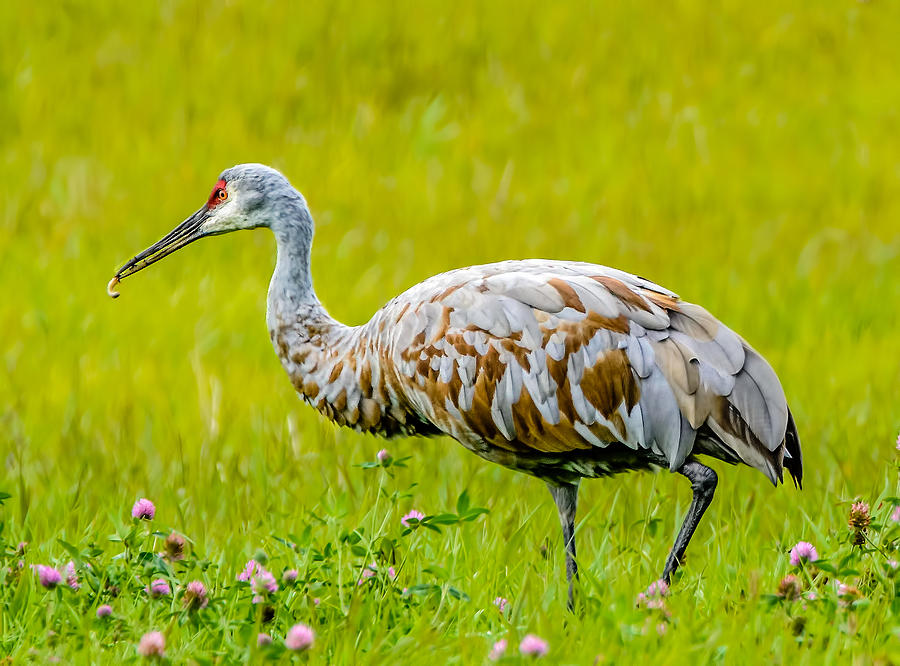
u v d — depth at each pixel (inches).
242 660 286.5
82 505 406.9
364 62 918.4
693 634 296.7
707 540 386.3
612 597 325.1
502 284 365.1
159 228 725.3
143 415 507.5
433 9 975.6
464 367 362.9
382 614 323.0
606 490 426.6
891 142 838.5
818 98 897.5
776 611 310.7
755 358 348.2
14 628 308.5
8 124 836.6
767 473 339.3
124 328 594.9
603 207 757.3
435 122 825.5
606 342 349.1
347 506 393.4
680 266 681.0
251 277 665.6
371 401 397.7
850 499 396.5
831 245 717.3
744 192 779.4
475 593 338.0
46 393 523.5
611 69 929.5
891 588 318.0
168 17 952.3
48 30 932.6
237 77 890.7
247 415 507.5
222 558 356.5
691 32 971.9
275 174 419.2
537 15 976.9
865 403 490.6
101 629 300.0
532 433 359.3
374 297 628.7
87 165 789.9
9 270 660.7
